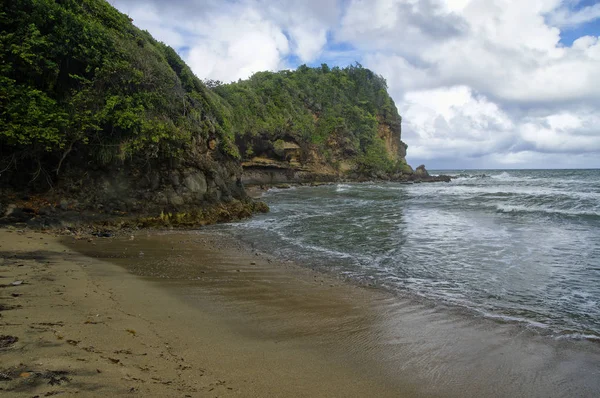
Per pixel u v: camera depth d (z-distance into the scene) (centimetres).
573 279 866
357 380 409
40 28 1383
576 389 413
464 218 1900
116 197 1475
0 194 1239
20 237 1044
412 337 543
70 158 1410
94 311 512
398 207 2505
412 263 1020
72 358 344
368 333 551
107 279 723
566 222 1689
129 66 1584
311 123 6612
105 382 310
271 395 351
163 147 1594
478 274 911
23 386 278
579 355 498
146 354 396
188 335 484
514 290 788
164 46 2255
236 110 4847
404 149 8600
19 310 464
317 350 482
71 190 1388
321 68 8250
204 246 1212
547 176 7862
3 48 1270
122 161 1484
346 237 1414
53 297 545
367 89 8288
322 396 363
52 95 1395
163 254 1049
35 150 1302
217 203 1855
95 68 1480
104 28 1617
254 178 5003
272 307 652
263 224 1752
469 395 393
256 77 6581
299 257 1092
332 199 3153
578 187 3984
